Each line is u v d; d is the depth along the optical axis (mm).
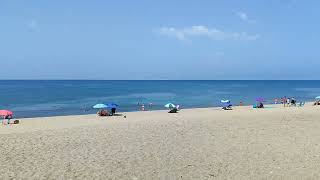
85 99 76688
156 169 13859
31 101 71500
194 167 14180
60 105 62531
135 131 22109
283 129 23406
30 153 16219
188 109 49844
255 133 21781
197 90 122188
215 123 25719
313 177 12906
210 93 102562
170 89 129375
